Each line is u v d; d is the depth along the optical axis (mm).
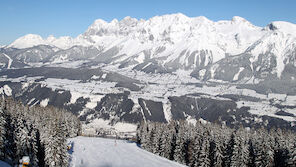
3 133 90375
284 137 117625
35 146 96562
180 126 147375
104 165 115625
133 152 145750
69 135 190375
